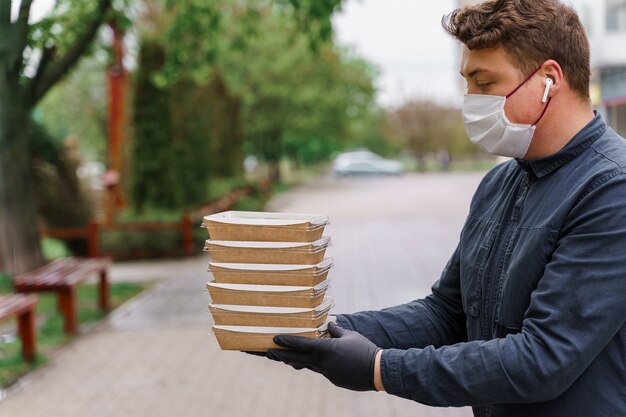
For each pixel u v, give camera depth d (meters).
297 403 4.87
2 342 6.54
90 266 7.77
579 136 1.60
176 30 11.02
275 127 32.91
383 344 1.90
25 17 8.52
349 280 9.45
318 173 51.44
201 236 13.43
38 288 6.93
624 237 1.46
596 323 1.45
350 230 15.29
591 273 1.46
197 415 4.70
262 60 29.27
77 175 12.28
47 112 28.92
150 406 4.89
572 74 1.60
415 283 9.13
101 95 28.75
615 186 1.50
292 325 1.62
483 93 1.64
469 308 1.78
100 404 4.96
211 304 1.66
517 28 1.57
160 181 13.91
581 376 1.54
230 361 5.90
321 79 31.14
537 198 1.64
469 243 1.83
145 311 8.01
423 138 54.38
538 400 1.50
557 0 1.62
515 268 1.61
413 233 14.38
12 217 9.08
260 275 1.62
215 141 22.53
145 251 12.63
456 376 1.52
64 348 6.47
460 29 1.64
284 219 1.71
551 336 1.46
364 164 42.00
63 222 12.17
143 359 6.04
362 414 4.63
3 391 5.27
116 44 13.40
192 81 15.40
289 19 11.05
